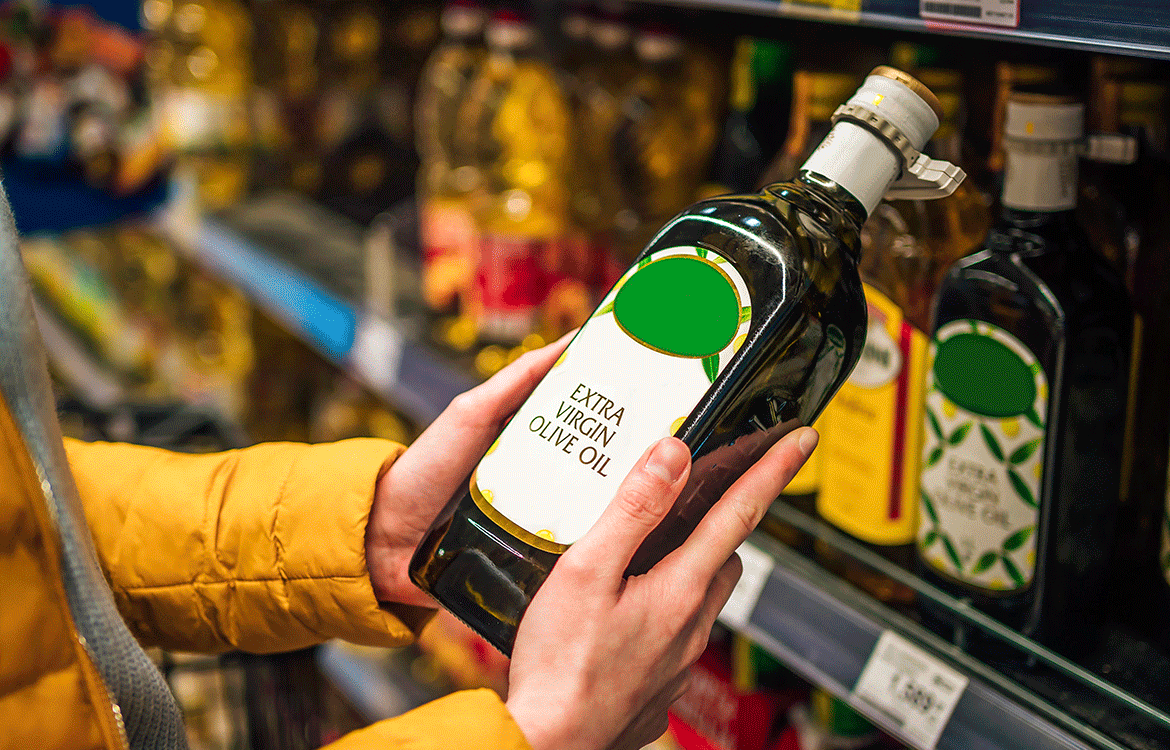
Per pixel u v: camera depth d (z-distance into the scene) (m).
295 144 2.13
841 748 1.07
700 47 1.37
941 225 0.83
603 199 1.40
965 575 0.78
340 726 1.84
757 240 0.60
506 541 0.60
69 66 2.18
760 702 1.17
